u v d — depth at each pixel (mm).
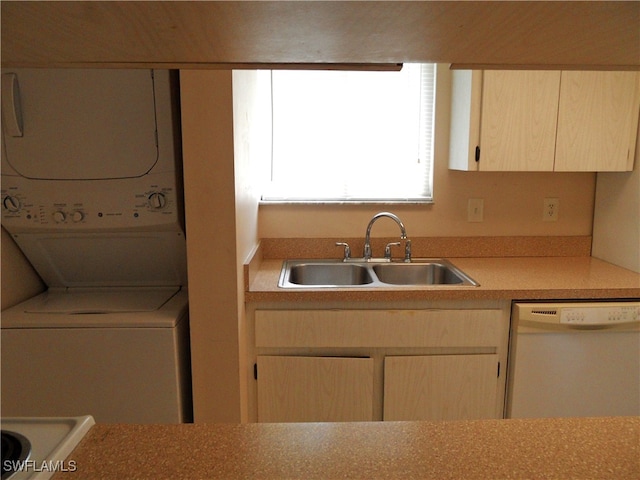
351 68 551
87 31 396
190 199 1598
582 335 1828
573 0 324
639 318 1805
